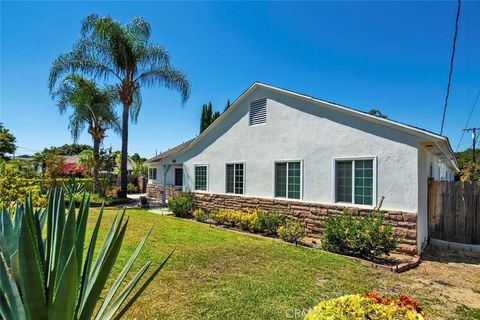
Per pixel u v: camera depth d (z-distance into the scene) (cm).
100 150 2097
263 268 586
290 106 1008
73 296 166
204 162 1388
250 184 1145
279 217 934
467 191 844
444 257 739
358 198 816
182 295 450
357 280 534
